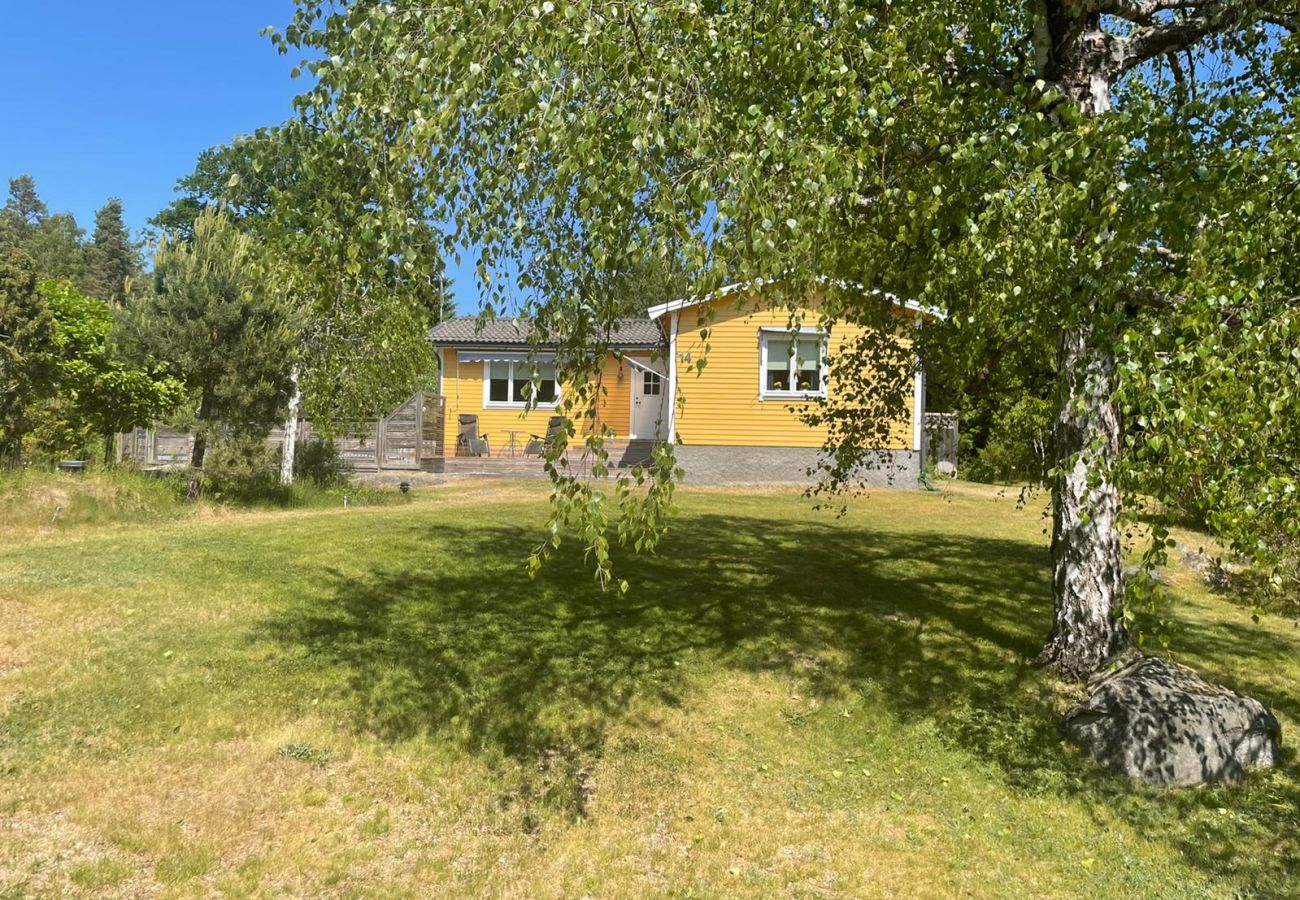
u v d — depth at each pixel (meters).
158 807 4.10
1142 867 4.05
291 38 3.70
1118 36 5.88
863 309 7.34
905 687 6.04
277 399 13.23
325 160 3.67
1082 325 4.07
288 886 3.61
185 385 13.69
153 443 17.67
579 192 3.39
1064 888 3.89
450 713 5.30
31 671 5.43
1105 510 5.94
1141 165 3.60
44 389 12.44
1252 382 2.89
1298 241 3.38
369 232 3.38
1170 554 10.82
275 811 4.16
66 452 12.90
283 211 3.78
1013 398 7.62
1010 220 3.87
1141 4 5.29
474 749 4.91
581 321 3.45
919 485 17.42
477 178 3.46
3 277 11.94
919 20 5.05
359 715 5.20
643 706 5.60
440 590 7.96
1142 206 3.32
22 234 76.62
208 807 4.13
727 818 4.39
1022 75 5.16
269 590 7.65
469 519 12.09
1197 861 4.11
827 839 4.23
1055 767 5.00
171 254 12.37
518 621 7.10
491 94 3.23
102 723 4.84
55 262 67.88
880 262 5.99
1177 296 3.57
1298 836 4.30
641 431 22.92
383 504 14.44
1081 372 3.58
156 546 9.22
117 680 5.40
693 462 17.77
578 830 4.21
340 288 4.25
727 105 4.24
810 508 14.42
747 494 16.12
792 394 17.64
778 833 4.27
